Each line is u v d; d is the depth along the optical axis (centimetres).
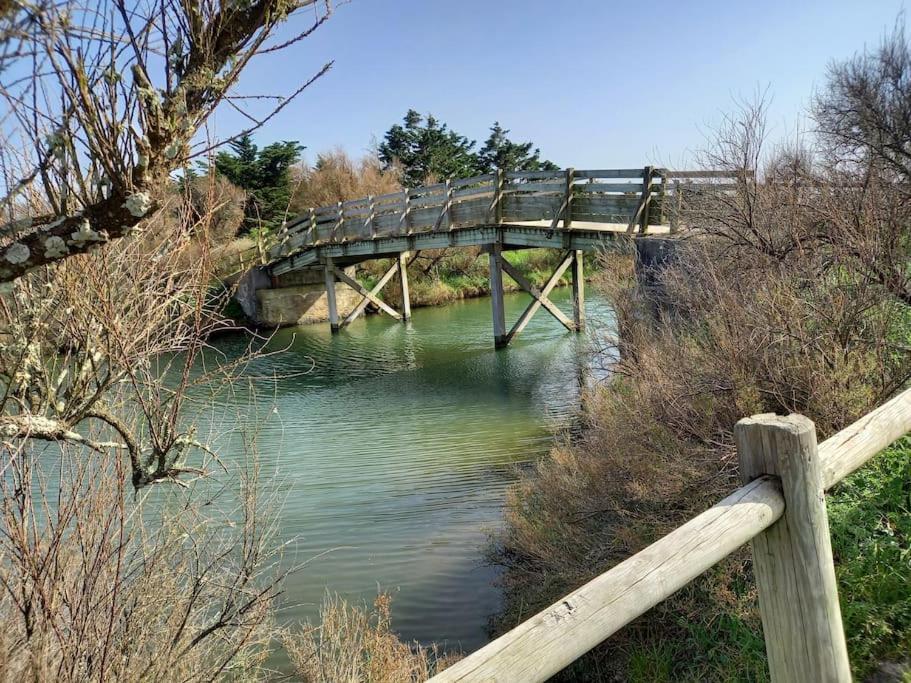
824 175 587
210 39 166
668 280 588
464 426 927
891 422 230
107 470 261
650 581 142
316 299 2361
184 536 307
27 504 231
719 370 437
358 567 539
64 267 229
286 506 664
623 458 470
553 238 1220
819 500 173
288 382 1327
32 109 155
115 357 251
